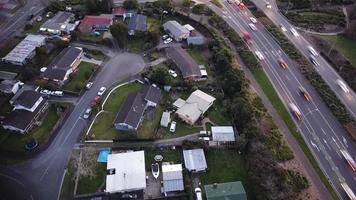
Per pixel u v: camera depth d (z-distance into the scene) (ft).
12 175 252.01
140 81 334.03
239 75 332.39
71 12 424.46
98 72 342.03
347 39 408.46
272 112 309.63
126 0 431.02
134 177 245.86
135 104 297.12
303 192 247.70
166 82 324.39
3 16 415.23
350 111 315.78
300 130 294.46
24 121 280.10
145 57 365.20
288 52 380.58
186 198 244.22
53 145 273.13
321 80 345.51
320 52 382.83
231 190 242.37
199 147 274.77
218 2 463.42
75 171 255.09
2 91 310.24
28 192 242.17
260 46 389.39
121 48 375.25
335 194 248.93
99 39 383.45
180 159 269.03
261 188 238.68
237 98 304.91
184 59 351.67
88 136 280.10
